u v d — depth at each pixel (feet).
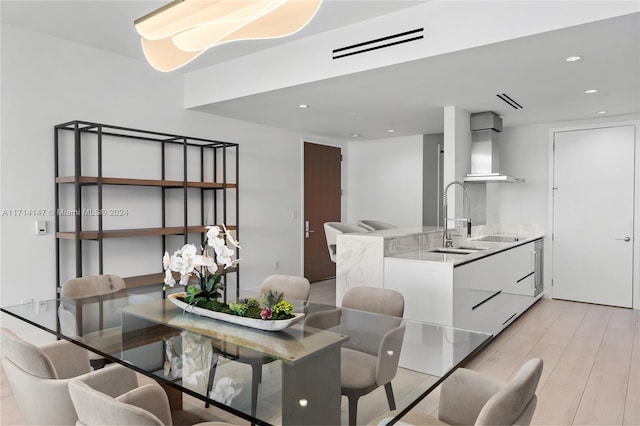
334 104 15.16
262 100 14.43
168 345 5.64
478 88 13.12
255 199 18.60
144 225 14.28
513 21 8.96
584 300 17.99
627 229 17.04
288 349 5.52
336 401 4.26
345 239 11.69
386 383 4.72
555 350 12.00
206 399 4.24
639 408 8.63
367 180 23.88
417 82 12.37
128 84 13.83
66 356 6.93
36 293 11.67
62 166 12.23
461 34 9.58
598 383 9.82
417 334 6.37
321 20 10.93
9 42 11.17
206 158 16.38
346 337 6.09
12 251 11.22
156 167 14.62
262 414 3.97
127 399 4.56
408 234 12.18
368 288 8.32
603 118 17.53
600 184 17.62
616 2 7.92
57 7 10.26
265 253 19.08
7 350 5.55
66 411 5.24
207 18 5.34
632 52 9.96
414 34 10.21
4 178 11.09
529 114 16.96
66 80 12.31
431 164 21.85
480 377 5.08
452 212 15.66
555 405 8.77
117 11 10.48
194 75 15.19
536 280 17.46
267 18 5.75
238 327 6.44
